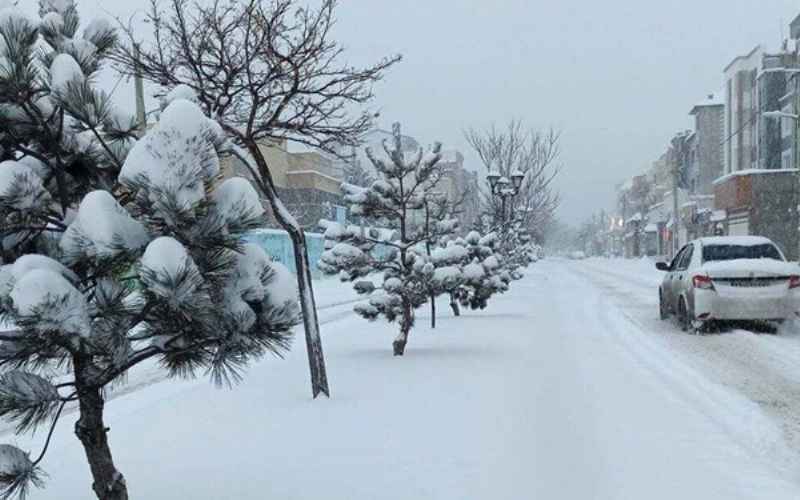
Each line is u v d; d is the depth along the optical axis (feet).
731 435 18.15
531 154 93.15
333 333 43.47
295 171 145.38
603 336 39.09
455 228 35.68
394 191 33.22
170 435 18.80
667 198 263.90
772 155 157.38
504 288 52.85
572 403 21.30
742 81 177.58
